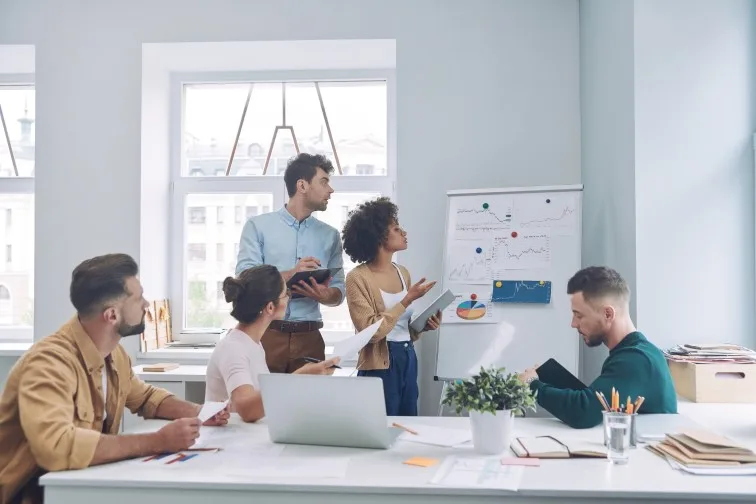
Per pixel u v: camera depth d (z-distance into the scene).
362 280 2.99
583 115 3.74
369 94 4.30
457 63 3.82
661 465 1.69
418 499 1.55
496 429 1.82
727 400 2.60
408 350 3.03
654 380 2.10
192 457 1.79
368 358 2.92
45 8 3.96
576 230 3.43
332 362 2.07
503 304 3.45
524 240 3.48
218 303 4.29
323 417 1.86
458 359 3.42
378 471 1.66
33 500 1.85
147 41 3.92
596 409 2.06
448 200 3.67
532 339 3.37
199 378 3.52
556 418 2.23
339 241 3.42
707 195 2.87
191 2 3.90
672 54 2.89
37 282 3.94
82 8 3.95
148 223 4.02
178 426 1.82
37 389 1.74
